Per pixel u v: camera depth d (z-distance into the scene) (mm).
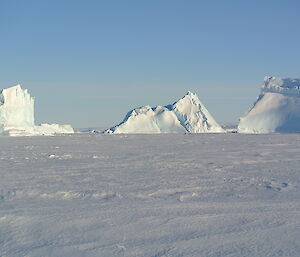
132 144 38125
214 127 108000
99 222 6848
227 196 9281
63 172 14141
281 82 87750
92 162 18203
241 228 6402
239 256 5055
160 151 26906
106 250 5340
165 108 112188
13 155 22719
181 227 6492
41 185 10938
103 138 57250
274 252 5199
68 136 67312
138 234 6105
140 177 12719
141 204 8352
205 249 5352
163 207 8031
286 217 7113
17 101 62938
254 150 27656
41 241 5785
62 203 8500
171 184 11141
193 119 108688
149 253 5199
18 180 11992
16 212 7656
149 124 105625
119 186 10758
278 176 12984
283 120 79125
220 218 7082
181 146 34000
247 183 11352
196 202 8555
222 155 22906
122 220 6980
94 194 9484
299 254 5109
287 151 26359
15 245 5609
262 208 7902
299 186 10727
